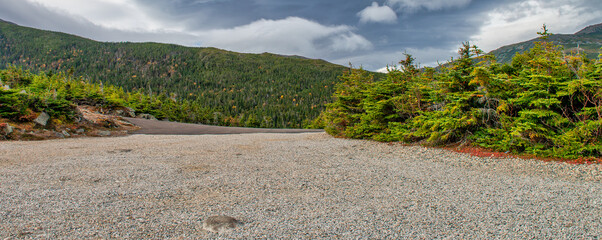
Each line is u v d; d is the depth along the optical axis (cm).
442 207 516
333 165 890
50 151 1047
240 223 430
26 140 1376
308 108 14050
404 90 1543
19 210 455
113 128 2128
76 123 1839
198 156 1009
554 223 449
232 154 1072
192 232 396
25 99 1652
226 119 8588
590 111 938
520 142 1002
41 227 396
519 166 858
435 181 700
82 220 425
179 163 872
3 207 466
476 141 1154
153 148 1196
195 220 437
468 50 1267
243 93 18475
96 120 2081
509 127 1064
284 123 11188
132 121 2916
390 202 541
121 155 998
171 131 2328
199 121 7119
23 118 1542
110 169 764
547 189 630
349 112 1872
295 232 404
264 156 1038
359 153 1137
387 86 1548
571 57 1023
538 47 1221
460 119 1141
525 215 481
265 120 9794
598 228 431
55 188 579
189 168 803
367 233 405
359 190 618
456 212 493
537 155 971
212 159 956
